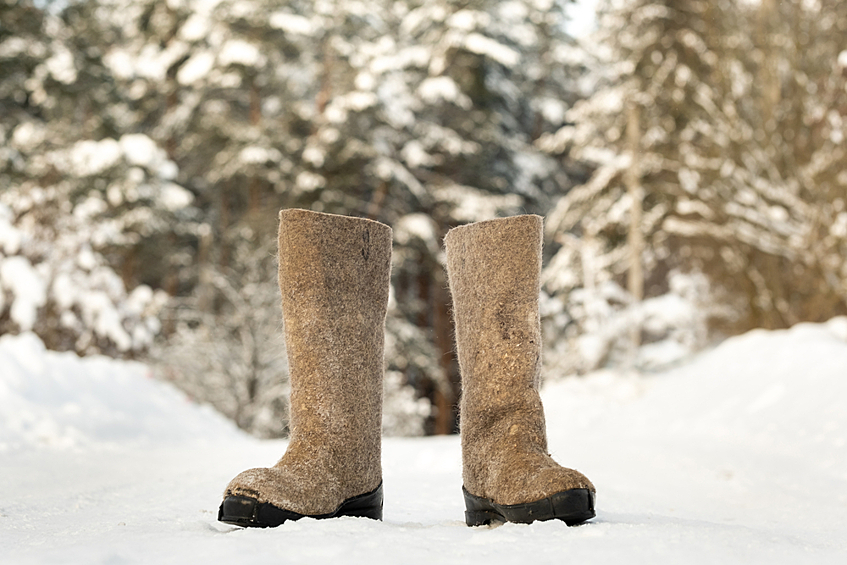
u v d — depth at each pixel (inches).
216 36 742.5
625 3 568.1
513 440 58.0
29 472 121.1
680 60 558.9
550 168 810.8
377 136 729.0
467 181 780.0
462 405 62.4
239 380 466.6
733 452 182.4
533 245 61.3
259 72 750.5
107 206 666.8
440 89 713.6
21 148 666.2
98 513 72.2
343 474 59.2
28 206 354.9
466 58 740.0
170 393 306.5
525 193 796.0
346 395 60.6
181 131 778.2
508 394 59.8
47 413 201.2
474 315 61.7
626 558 40.1
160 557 40.7
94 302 358.6
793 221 480.1
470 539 45.1
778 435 198.1
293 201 699.4
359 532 46.8
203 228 763.4
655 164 581.9
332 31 749.9
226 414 460.4
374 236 63.4
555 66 850.1
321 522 50.3
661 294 681.6
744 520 83.8
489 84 770.8
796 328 328.8
